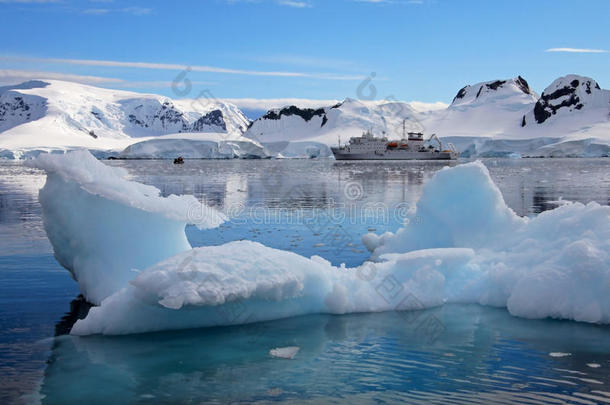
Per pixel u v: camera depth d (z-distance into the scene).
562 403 4.48
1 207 20.11
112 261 7.29
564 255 7.07
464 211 8.95
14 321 6.54
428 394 4.68
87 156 7.92
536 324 6.53
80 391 4.75
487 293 7.41
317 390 4.77
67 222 7.48
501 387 4.79
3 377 5.03
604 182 35.62
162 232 7.55
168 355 5.58
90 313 6.26
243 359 5.48
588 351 5.61
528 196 25.05
